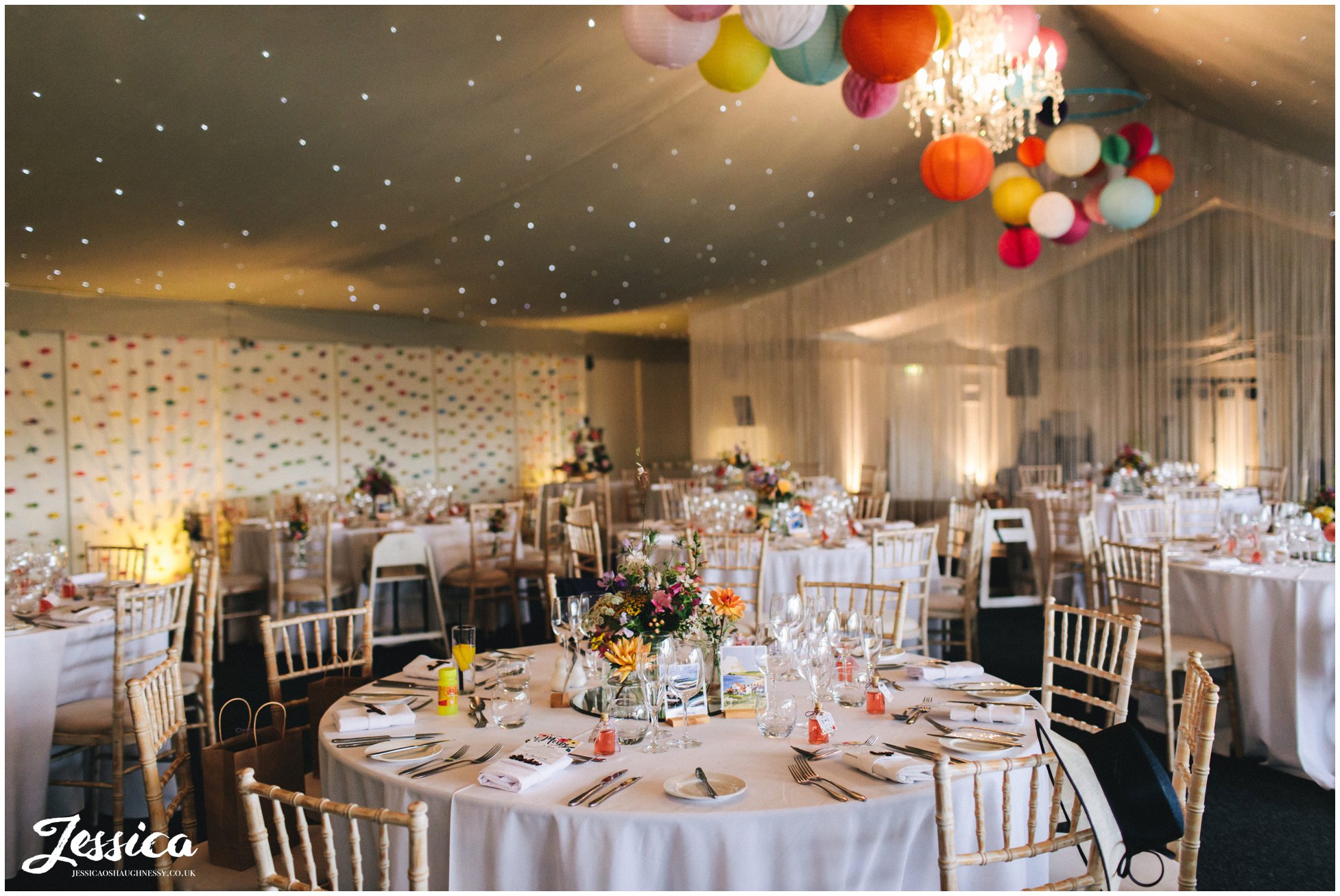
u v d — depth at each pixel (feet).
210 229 19.17
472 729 7.52
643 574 7.66
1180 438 27.04
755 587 15.07
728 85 12.39
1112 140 19.11
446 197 19.49
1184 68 19.98
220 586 20.24
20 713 10.30
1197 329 26.43
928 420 32.63
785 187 23.65
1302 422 23.30
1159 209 26.63
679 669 7.72
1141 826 5.85
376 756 6.80
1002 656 18.93
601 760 6.69
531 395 38.75
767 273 32.73
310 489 31.14
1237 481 25.17
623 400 43.27
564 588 11.27
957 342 32.07
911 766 6.21
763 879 5.75
